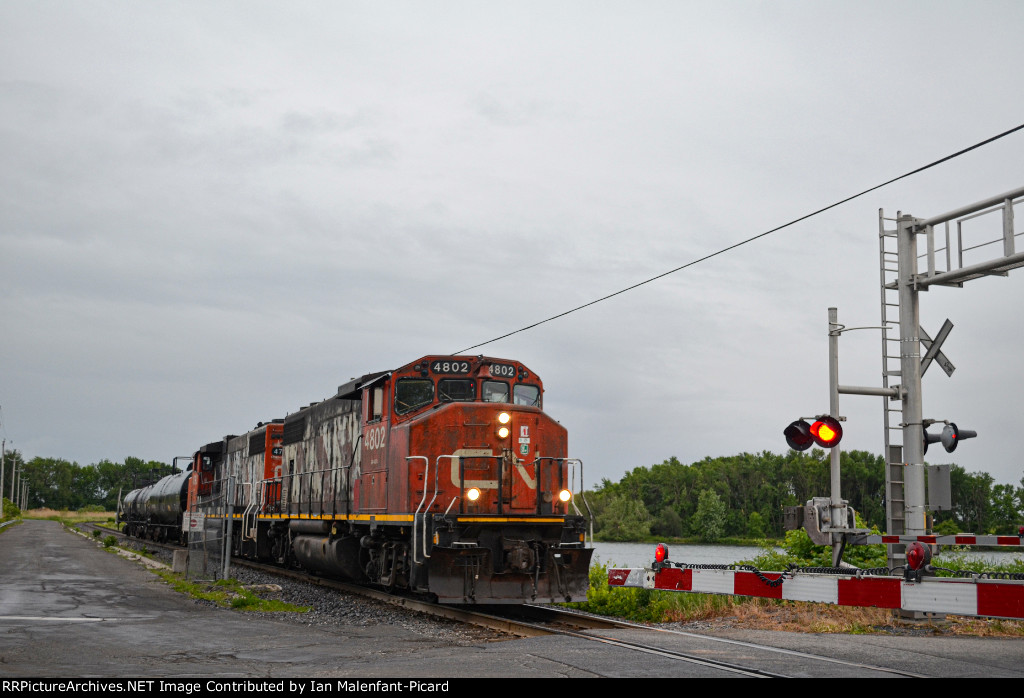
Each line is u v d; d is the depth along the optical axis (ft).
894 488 47.55
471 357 61.36
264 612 53.47
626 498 323.98
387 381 61.62
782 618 50.08
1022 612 25.80
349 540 68.23
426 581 54.19
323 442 77.36
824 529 40.93
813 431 41.27
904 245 47.57
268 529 94.48
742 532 314.14
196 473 127.95
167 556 117.19
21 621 46.01
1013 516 242.17
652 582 40.34
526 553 53.57
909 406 46.73
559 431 59.47
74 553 114.52
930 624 44.19
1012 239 41.16
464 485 55.88
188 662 34.12
